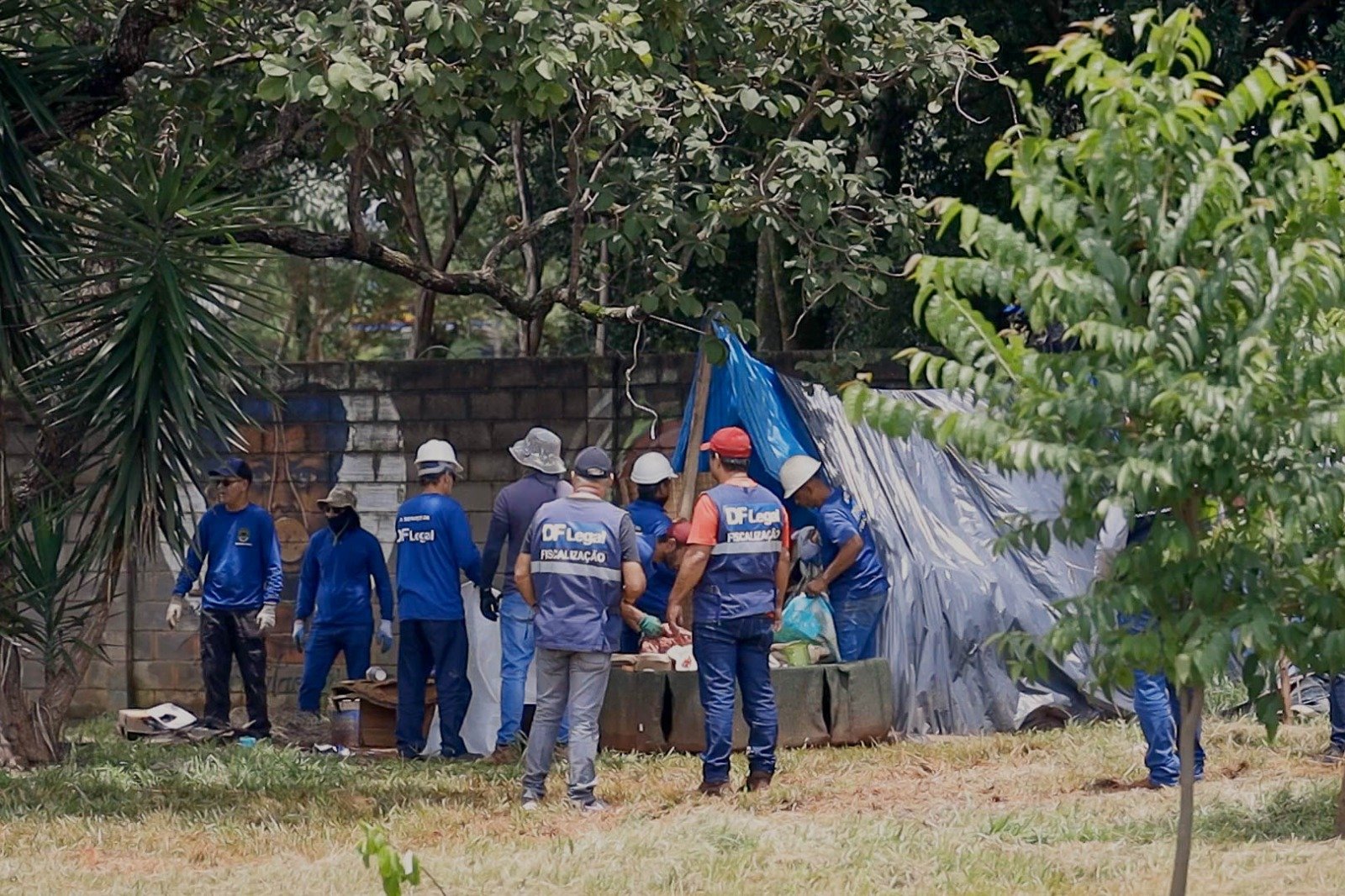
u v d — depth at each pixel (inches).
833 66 676.7
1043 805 486.0
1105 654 326.3
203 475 533.0
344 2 550.9
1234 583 304.2
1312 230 300.0
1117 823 453.7
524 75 540.1
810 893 386.3
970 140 920.9
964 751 591.5
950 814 475.8
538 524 509.4
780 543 526.9
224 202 533.0
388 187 722.8
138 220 517.3
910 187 696.4
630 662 621.0
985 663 649.6
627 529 511.2
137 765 585.0
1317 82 298.4
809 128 890.7
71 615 740.0
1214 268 288.8
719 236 655.1
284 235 630.5
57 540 560.4
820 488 649.0
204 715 711.1
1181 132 290.5
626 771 574.6
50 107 562.9
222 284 529.0
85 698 795.4
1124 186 293.7
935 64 658.8
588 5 565.6
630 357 769.6
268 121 681.6
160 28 572.1
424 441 786.8
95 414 514.9
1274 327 291.1
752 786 524.7
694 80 679.7
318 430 797.2
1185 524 303.4
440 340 1815.9
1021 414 300.0
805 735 610.5
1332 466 311.9
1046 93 892.6
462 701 630.5
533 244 969.5
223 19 641.6
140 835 470.9
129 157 626.8
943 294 303.3
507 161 982.4
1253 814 456.1
